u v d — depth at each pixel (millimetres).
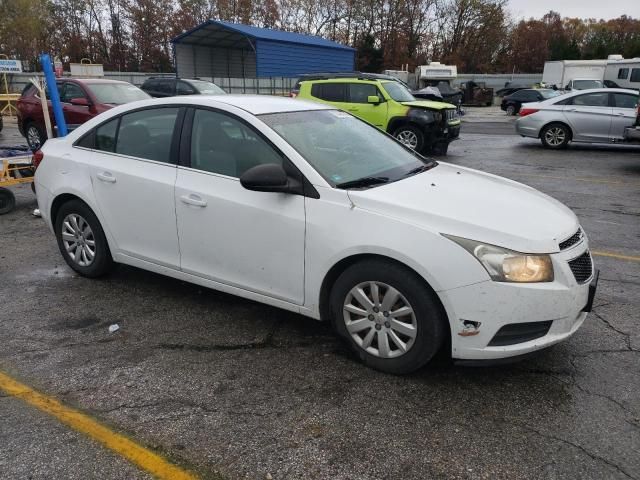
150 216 4113
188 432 2760
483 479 2451
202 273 3947
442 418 2879
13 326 3928
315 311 3477
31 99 12484
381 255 3125
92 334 3812
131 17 56844
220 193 3709
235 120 3775
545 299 2928
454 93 28578
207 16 58969
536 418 2879
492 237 2955
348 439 2711
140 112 4289
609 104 13523
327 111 4375
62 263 5266
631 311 4180
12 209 7348
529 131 14492
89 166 4465
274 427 2801
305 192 3398
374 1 58875
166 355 3527
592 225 6641
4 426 2799
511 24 65875
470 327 2953
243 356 3516
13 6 49531
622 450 2633
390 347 3250
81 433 2748
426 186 3551
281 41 28906
